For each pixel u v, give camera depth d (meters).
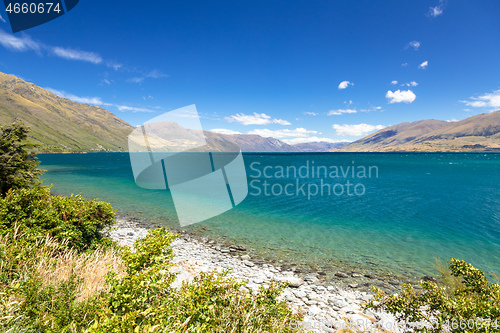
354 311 7.72
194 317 3.26
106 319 2.60
